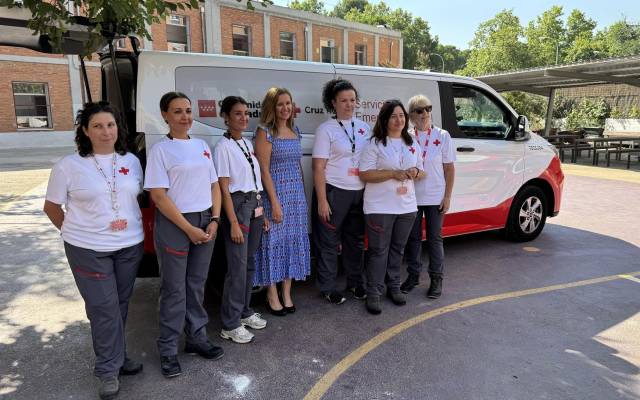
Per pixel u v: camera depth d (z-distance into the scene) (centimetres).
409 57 6525
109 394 274
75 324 379
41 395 281
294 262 382
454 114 516
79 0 340
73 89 2178
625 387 287
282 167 368
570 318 383
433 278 426
